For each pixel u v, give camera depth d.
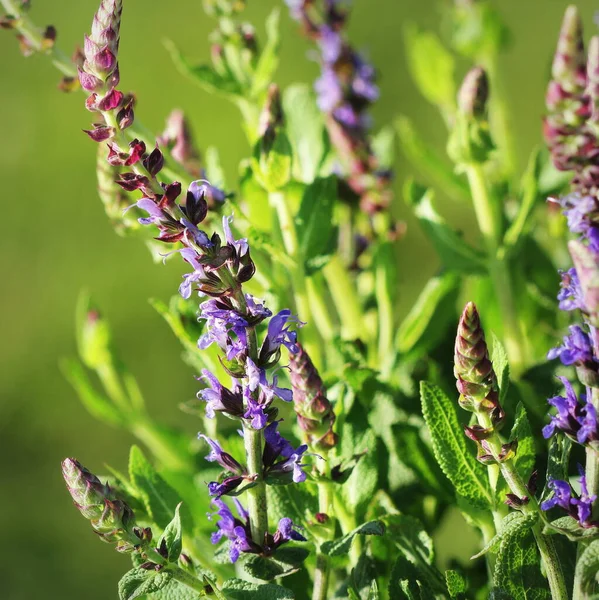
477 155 0.85
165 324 1.98
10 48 2.60
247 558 0.72
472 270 0.86
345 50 0.90
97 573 1.66
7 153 2.40
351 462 0.74
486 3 0.97
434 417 0.74
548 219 0.89
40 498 1.82
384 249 0.86
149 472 0.77
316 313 0.87
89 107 0.70
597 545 0.69
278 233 0.85
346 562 0.78
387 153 0.92
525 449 0.73
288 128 0.89
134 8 2.60
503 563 0.72
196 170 0.85
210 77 0.89
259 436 0.71
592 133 0.71
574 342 0.69
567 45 0.74
